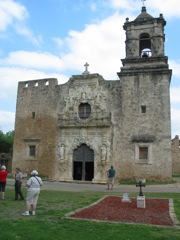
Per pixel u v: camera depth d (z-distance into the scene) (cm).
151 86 3023
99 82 3203
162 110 2942
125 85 3106
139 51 3222
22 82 3619
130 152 2952
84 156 3156
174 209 1372
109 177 2386
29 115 3491
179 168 5019
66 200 1608
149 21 3191
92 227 969
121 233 895
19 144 3478
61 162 3177
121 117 3048
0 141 5631
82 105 3253
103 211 1270
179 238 862
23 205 1398
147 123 2961
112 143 3023
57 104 3353
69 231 909
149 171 2866
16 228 920
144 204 1404
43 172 3275
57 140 3272
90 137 3120
